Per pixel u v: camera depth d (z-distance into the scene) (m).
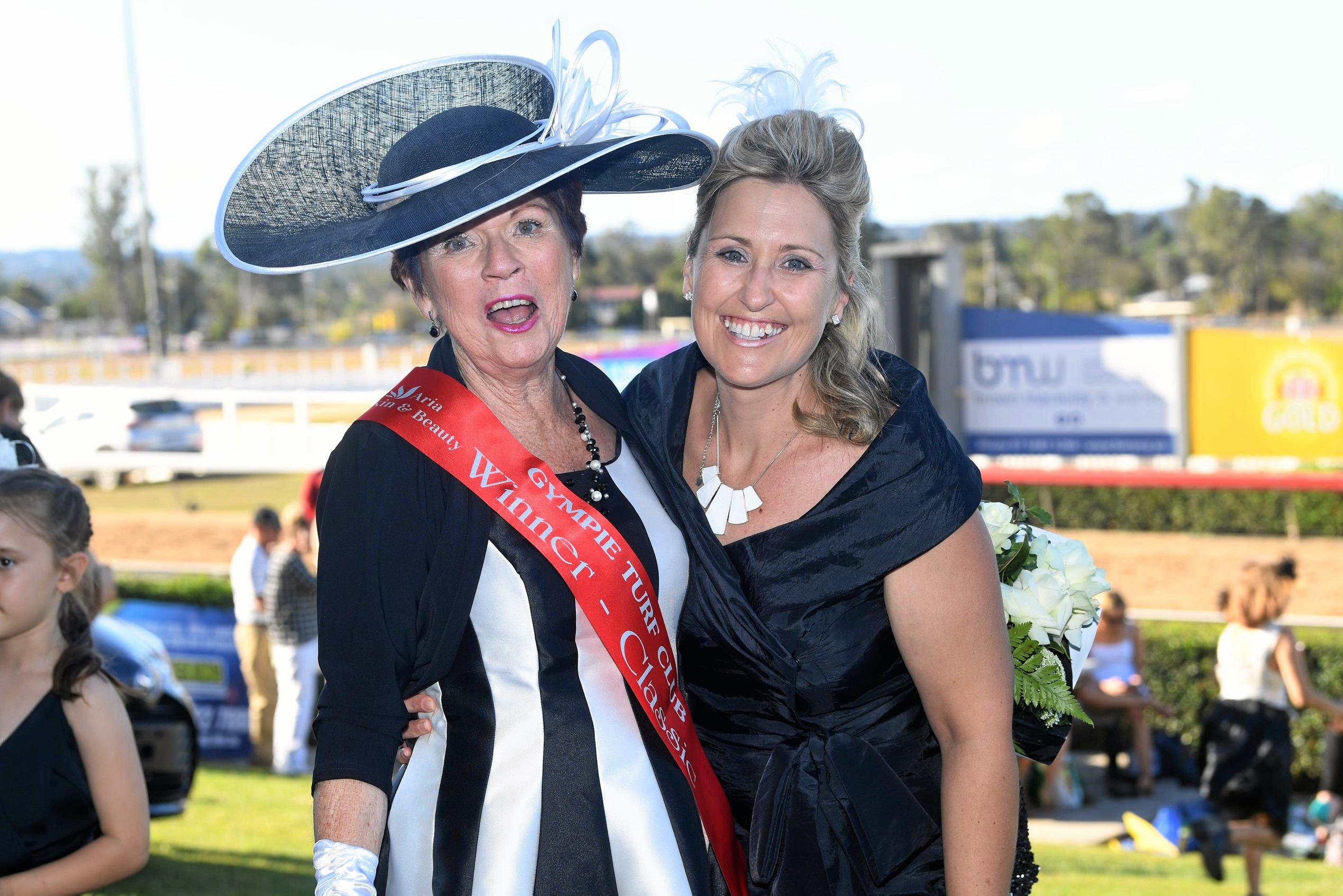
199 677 7.92
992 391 13.19
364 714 1.62
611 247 89.75
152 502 19.14
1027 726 1.98
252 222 1.74
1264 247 82.25
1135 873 5.96
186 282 88.31
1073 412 13.05
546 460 1.87
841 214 1.82
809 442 1.85
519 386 1.85
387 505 1.67
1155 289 87.50
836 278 1.84
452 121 1.75
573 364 2.01
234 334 77.50
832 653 1.80
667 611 1.87
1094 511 15.93
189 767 5.16
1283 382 12.69
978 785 1.74
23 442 3.18
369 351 36.69
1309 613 11.87
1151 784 7.89
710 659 1.89
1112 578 13.53
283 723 7.37
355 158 1.82
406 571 1.66
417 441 1.73
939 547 1.75
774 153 1.80
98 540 15.91
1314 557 14.01
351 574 1.65
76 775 2.27
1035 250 88.62
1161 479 13.60
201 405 17.92
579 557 1.75
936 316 12.84
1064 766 7.63
